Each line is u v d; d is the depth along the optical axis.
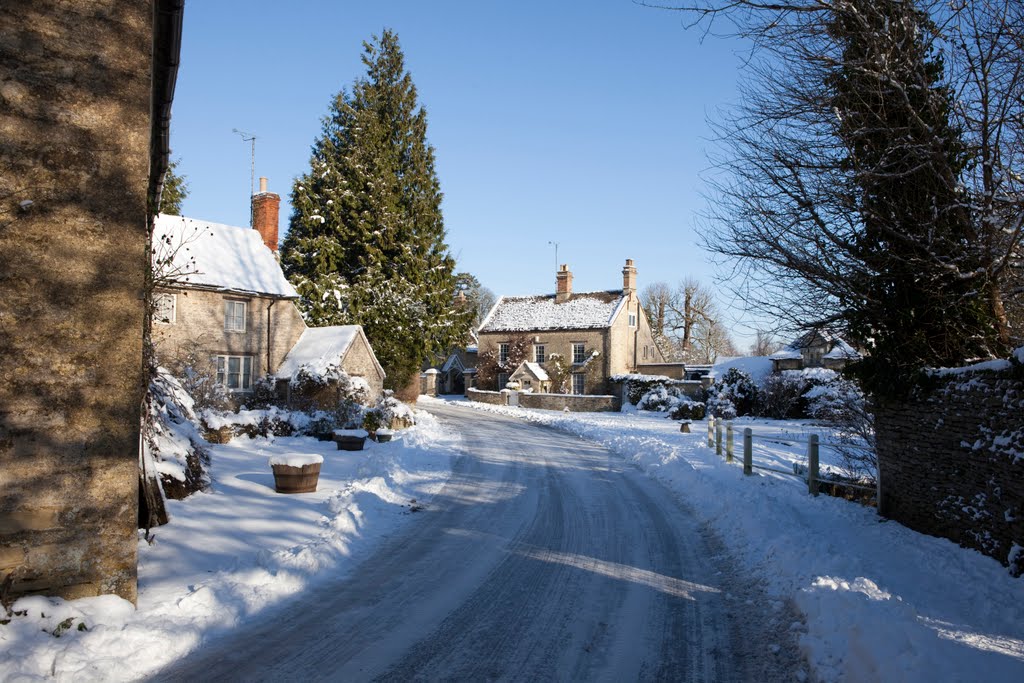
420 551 8.56
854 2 9.07
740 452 19.28
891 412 10.07
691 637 5.79
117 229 6.24
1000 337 9.09
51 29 6.04
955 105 8.68
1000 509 7.25
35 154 5.93
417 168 40.78
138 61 6.41
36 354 5.81
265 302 28.83
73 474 5.89
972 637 5.35
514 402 49.81
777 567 7.53
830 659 5.10
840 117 9.02
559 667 5.20
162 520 8.79
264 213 33.16
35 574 5.68
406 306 37.38
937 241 8.88
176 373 19.44
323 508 10.52
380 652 5.46
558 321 53.53
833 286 9.98
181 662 5.23
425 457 17.73
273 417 21.12
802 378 37.25
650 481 14.48
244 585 6.77
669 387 44.50
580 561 8.12
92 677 4.82
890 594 6.18
